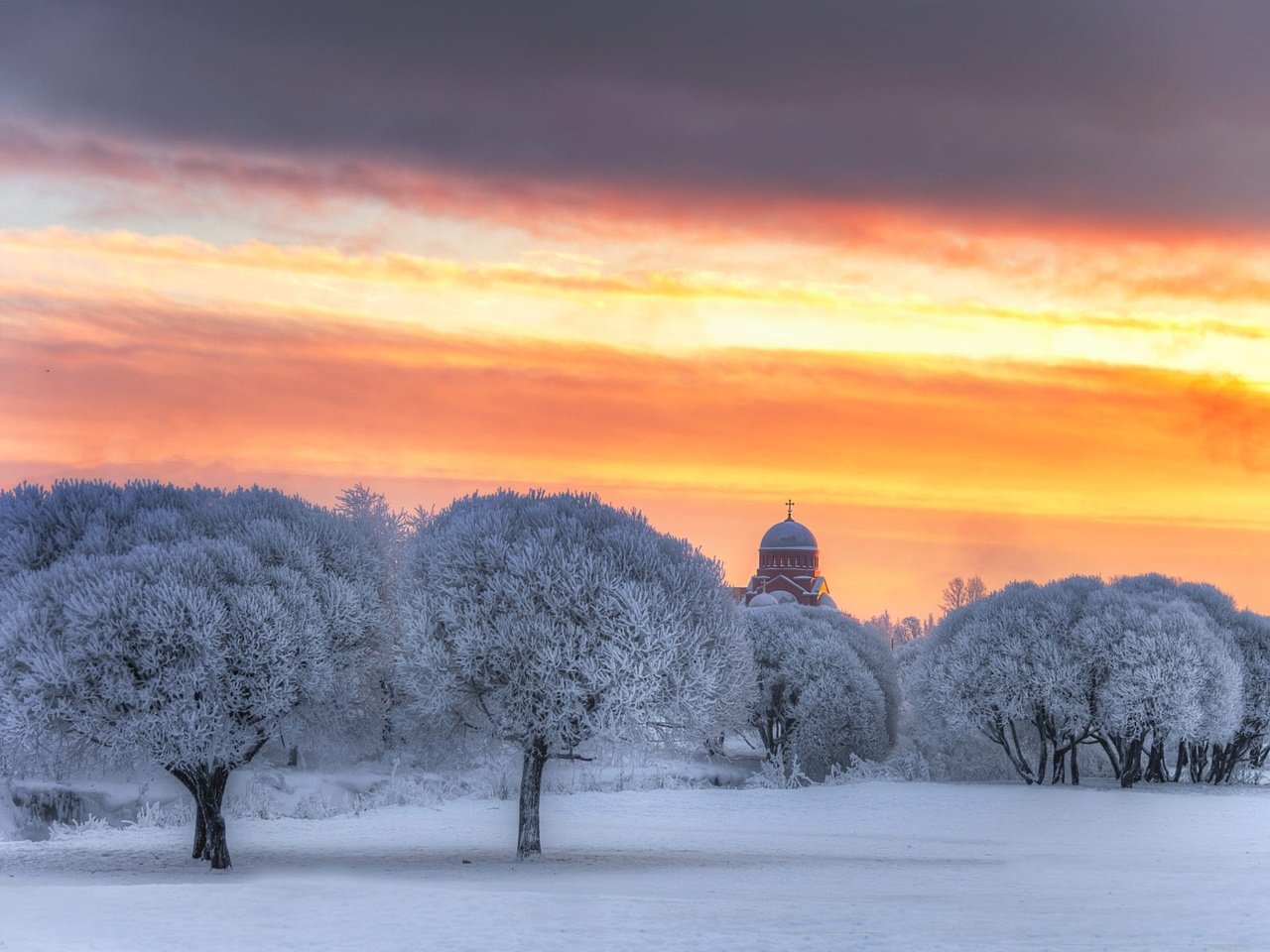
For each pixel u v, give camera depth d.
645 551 46.62
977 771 96.19
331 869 41.62
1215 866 45.72
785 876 40.97
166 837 50.19
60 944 23.36
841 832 60.94
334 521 47.19
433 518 50.12
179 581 39.56
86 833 51.16
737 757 99.94
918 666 94.81
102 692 38.53
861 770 91.44
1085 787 86.19
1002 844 55.75
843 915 28.08
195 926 25.48
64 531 44.91
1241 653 93.19
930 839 58.09
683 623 45.81
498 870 41.94
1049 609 89.56
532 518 47.28
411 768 69.00
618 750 51.00
